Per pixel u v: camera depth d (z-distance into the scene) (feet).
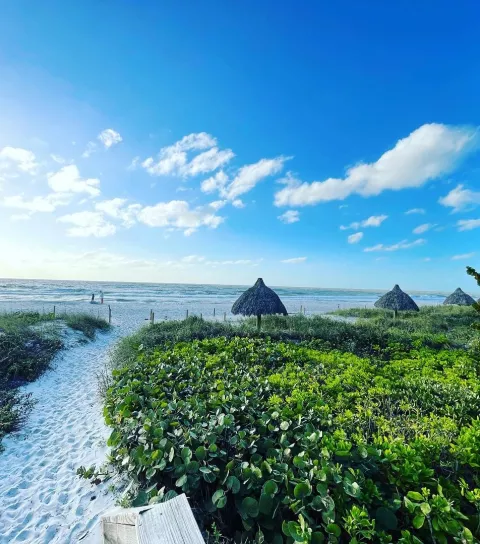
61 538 10.02
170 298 157.48
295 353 24.52
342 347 30.73
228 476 9.18
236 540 8.24
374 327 39.58
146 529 4.45
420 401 14.84
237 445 10.68
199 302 136.77
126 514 5.11
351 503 7.73
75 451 15.55
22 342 31.35
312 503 7.52
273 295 42.06
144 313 85.97
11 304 93.61
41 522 10.84
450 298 76.84
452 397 14.75
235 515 9.05
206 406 13.79
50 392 24.26
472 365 20.61
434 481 8.26
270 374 20.06
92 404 21.80
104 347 42.70
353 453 9.23
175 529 4.44
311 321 46.52
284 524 7.16
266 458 10.28
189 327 38.19
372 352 30.45
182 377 19.17
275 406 13.19
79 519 10.84
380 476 8.91
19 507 11.61
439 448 9.44
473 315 61.11
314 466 8.67
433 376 18.39
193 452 10.44
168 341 30.89
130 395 15.48
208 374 19.12
